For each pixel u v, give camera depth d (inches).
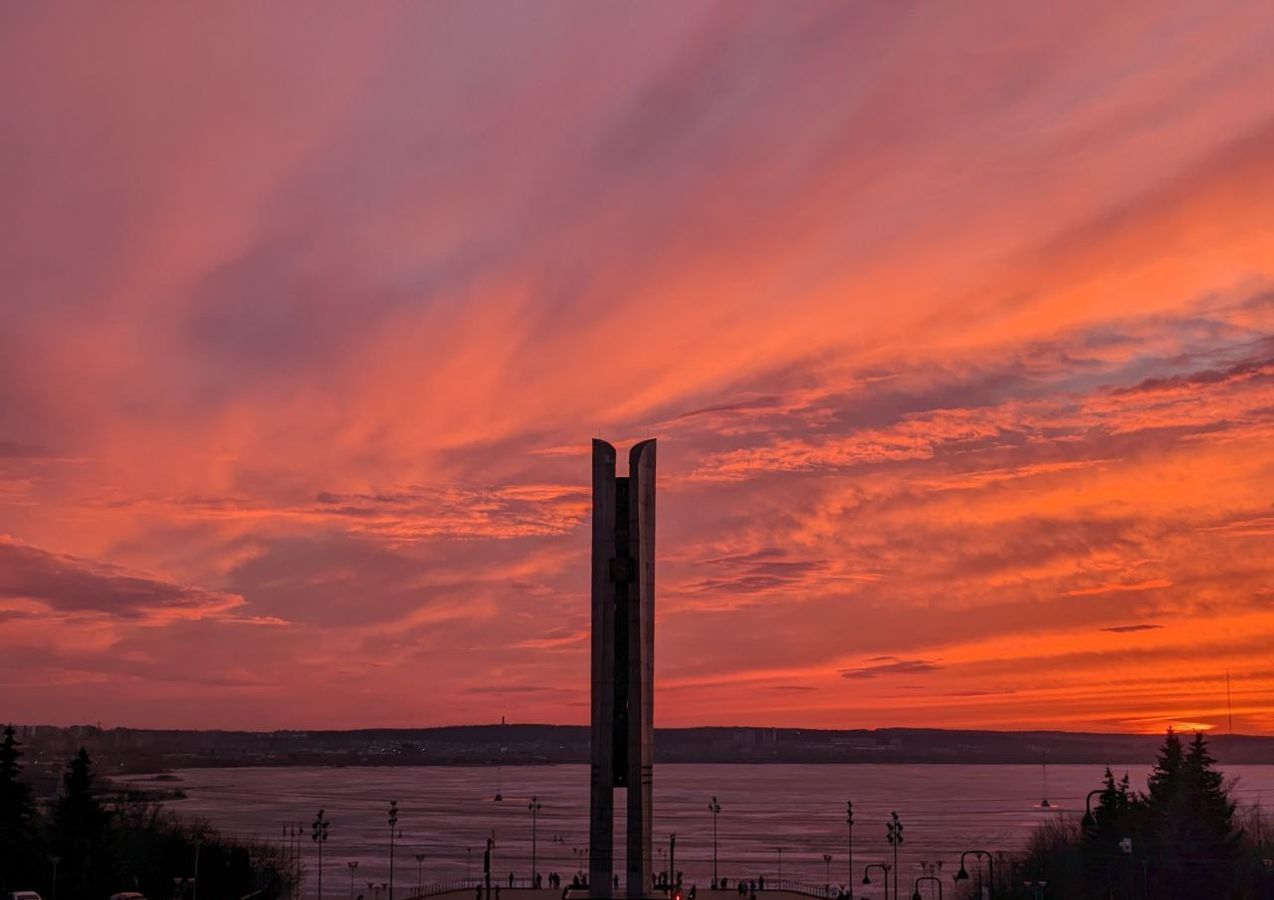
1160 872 6304.1
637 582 4638.3
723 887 6535.4
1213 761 7003.0
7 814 6392.7
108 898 5856.3
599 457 4707.2
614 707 4626.0
